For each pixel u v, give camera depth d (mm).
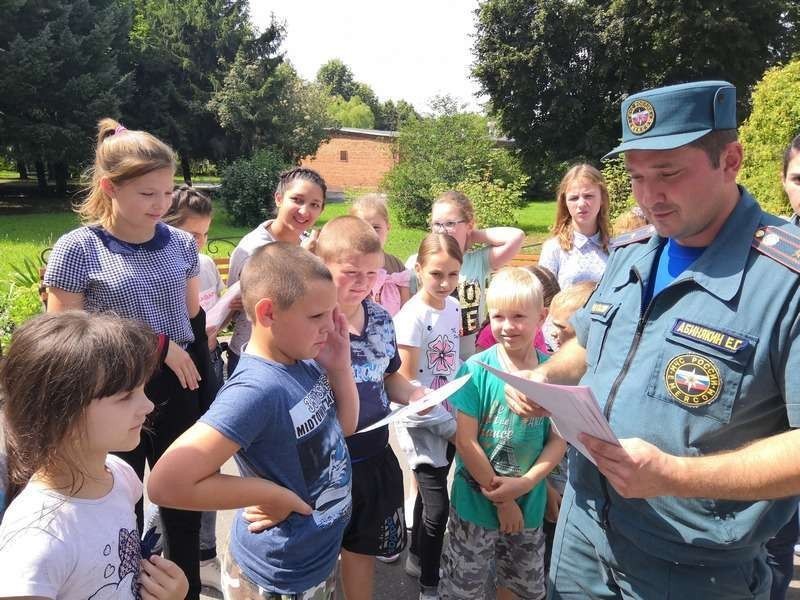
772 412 1587
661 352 1678
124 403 1461
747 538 1615
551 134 26078
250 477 1701
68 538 1374
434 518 2684
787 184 3133
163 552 2400
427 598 2740
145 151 2266
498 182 19172
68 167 27625
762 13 22547
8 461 1432
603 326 1911
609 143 25078
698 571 1718
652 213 1700
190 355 2658
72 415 1381
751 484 1444
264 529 1789
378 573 3066
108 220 2363
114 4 26094
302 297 1728
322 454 1844
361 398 2354
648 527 1732
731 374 1562
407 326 2932
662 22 22844
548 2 23938
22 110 22688
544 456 2434
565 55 25125
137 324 1557
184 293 2533
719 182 1630
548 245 4402
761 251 1591
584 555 1988
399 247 15867
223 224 21453
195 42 30125
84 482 1455
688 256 1758
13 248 13844
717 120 1587
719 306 1612
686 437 1621
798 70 9195
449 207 3998
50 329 1429
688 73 24031
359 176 38656
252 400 1658
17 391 1394
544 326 3309
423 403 1998
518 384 1575
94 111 22953
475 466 2389
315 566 1837
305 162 38500
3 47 22031
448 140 21312
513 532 2402
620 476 1512
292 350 1790
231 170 21578
